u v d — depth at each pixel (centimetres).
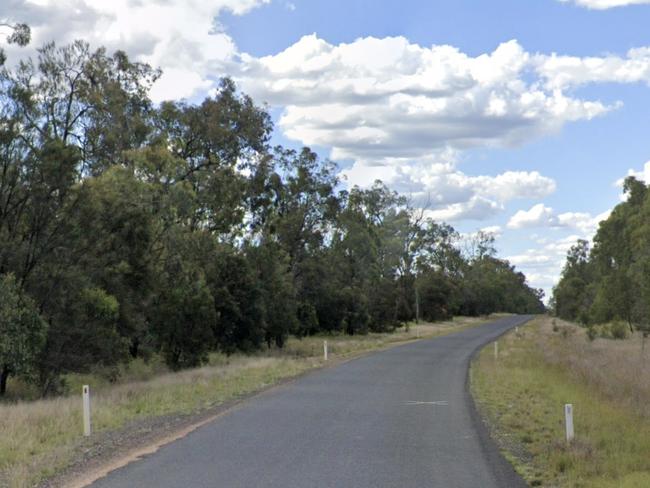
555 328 6400
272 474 902
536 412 1477
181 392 1892
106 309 2488
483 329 7512
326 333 6456
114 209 2547
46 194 2311
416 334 6688
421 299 10081
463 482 866
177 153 4322
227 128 4572
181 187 3434
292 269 5703
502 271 15812
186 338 3259
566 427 1089
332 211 5825
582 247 11006
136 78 3709
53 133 2677
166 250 3388
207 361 3334
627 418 1305
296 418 1434
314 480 870
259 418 1434
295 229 5647
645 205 4312
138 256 2730
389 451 1072
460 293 11981
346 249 7006
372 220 8788
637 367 2388
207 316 3288
